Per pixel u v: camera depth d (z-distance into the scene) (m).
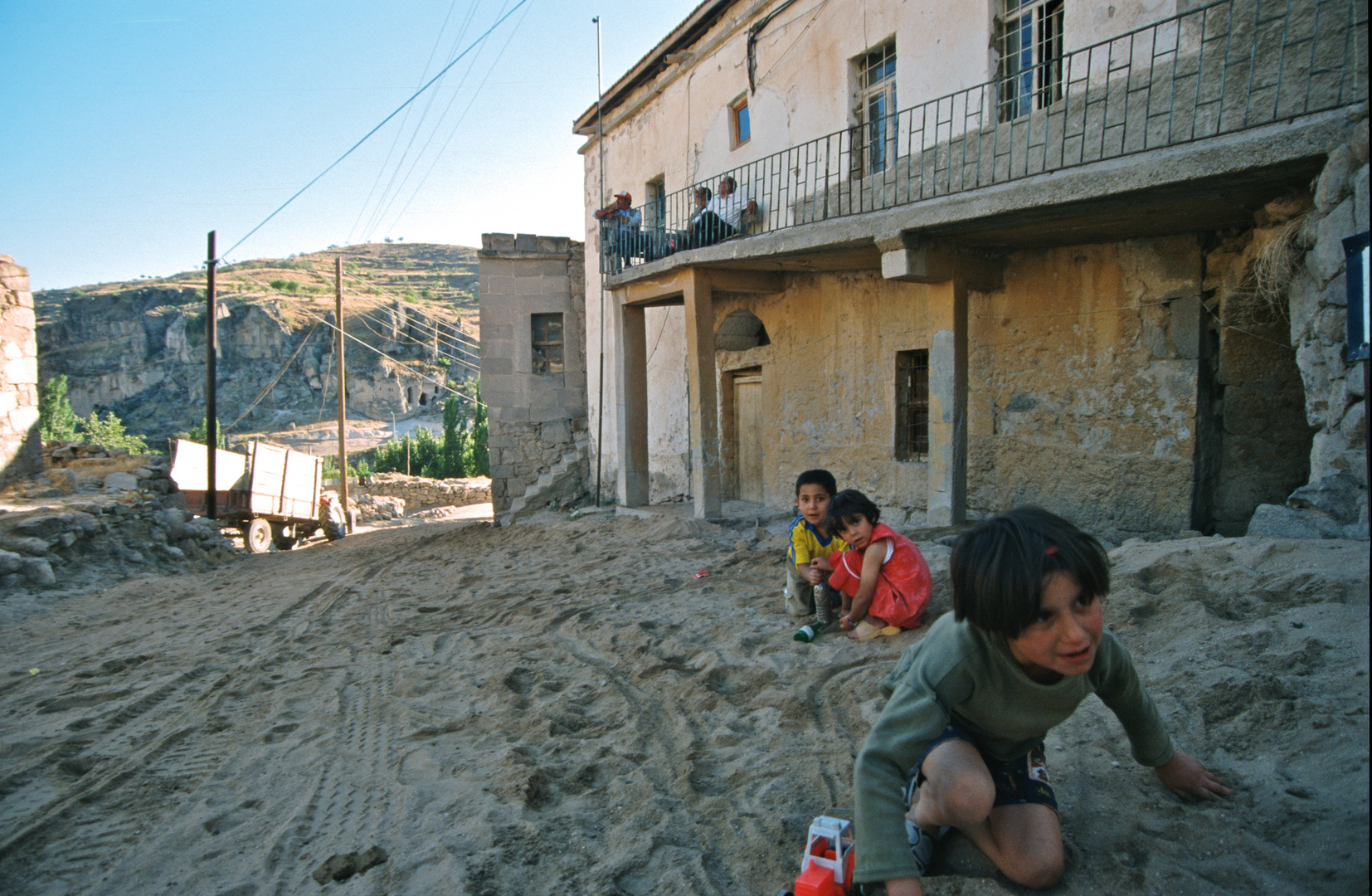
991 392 8.75
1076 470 7.95
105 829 3.21
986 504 8.84
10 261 14.35
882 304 9.88
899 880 1.91
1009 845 2.12
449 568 9.74
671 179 14.19
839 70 10.07
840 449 10.68
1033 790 2.20
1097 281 7.74
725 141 12.59
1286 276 5.56
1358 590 3.74
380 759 3.68
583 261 18.16
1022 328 8.41
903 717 2.05
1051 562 1.70
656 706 4.05
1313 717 2.77
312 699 4.72
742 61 12.02
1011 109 7.96
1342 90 5.28
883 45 9.55
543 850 2.71
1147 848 2.26
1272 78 5.76
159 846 3.00
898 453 9.81
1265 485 6.94
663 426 14.95
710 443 10.41
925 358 9.56
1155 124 6.55
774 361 11.84
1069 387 8.00
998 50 8.03
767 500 12.16
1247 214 6.34
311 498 22.08
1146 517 7.37
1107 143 6.93
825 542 5.14
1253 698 3.00
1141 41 6.66
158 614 8.43
